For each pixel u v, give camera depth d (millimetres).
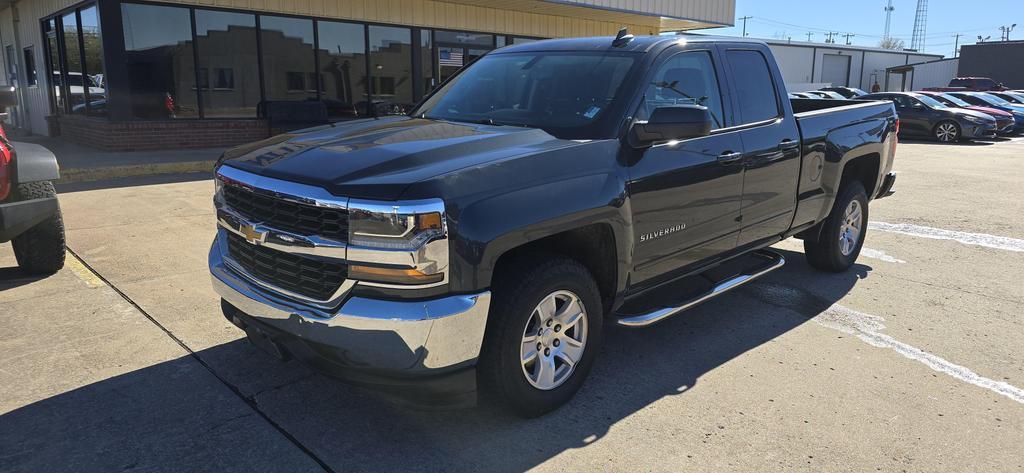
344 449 2979
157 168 10500
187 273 5312
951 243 6906
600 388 3602
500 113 3895
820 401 3494
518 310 2941
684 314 4750
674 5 18422
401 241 2605
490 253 2762
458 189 2709
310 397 3424
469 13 16547
